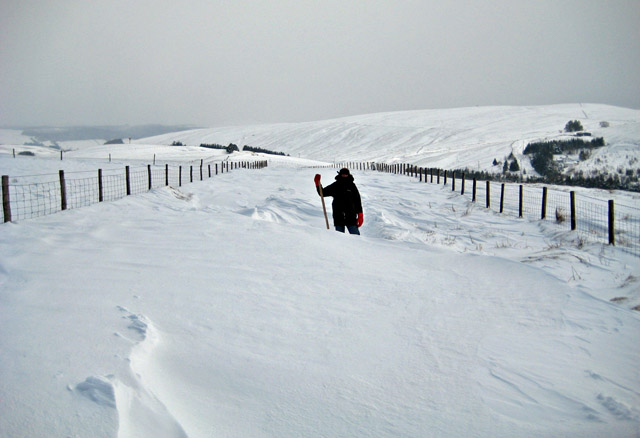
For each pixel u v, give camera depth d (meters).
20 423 2.36
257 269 6.11
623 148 163.25
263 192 21.66
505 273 6.36
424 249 7.88
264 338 4.03
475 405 3.11
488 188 19.00
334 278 5.96
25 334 3.52
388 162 180.25
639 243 13.07
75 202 15.75
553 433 2.79
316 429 2.79
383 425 2.85
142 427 2.49
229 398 3.06
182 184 24.66
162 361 3.42
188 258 6.47
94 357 3.14
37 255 6.32
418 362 3.75
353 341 4.11
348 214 9.95
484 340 4.22
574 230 13.57
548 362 3.80
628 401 3.19
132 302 4.57
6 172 28.06
